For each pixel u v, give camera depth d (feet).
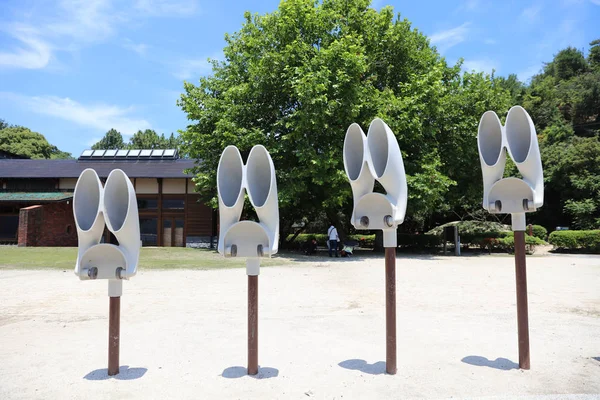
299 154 59.57
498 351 17.53
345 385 13.82
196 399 12.75
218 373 15.05
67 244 95.71
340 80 59.21
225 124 64.90
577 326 21.91
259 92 66.80
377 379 14.33
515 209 15.40
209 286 36.35
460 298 30.63
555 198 112.47
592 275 44.11
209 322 23.20
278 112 67.46
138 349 18.11
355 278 41.60
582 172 100.53
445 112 74.23
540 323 22.61
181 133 73.36
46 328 22.15
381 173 15.97
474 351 17.54
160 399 12.75
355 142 16.12
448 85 82.69
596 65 184.24
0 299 30.30
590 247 77.66
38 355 17.31
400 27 72.38
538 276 43.34
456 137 76.18
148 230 99.45
